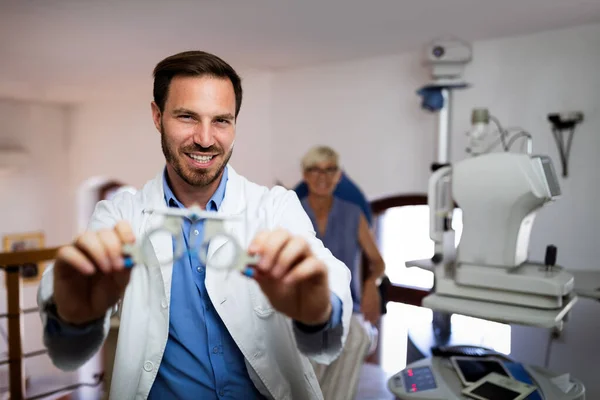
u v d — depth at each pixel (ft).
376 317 8.59
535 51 8.52
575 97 8.17
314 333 2.69
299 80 11.62
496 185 4.58
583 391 4.58
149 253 3.31
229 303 3.24
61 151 18.33
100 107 17.21
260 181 12.37
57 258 2.19
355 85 10.74
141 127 16.03
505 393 4.46
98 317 2.58
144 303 3.32
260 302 3.31
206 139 2.99
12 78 12.53
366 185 10.73
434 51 8.37
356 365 5.89
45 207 17.97
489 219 4.65
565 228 8.37
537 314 4.21
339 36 8.64
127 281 2.39
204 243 2.34
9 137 16.79
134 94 15.48
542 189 4.50
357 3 6.75
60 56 10.02
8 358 7.86
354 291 8.93
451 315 7.00
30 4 6.70
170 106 3.04
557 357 7.71
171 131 3.05
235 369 3.33
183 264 3.33
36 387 13.78
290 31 8.26
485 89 9.07
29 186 17.46
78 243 2.17
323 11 7.12
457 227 9.65
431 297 4.82
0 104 16.52
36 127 17.54
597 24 7.89
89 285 2.42
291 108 11.80
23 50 9.48
